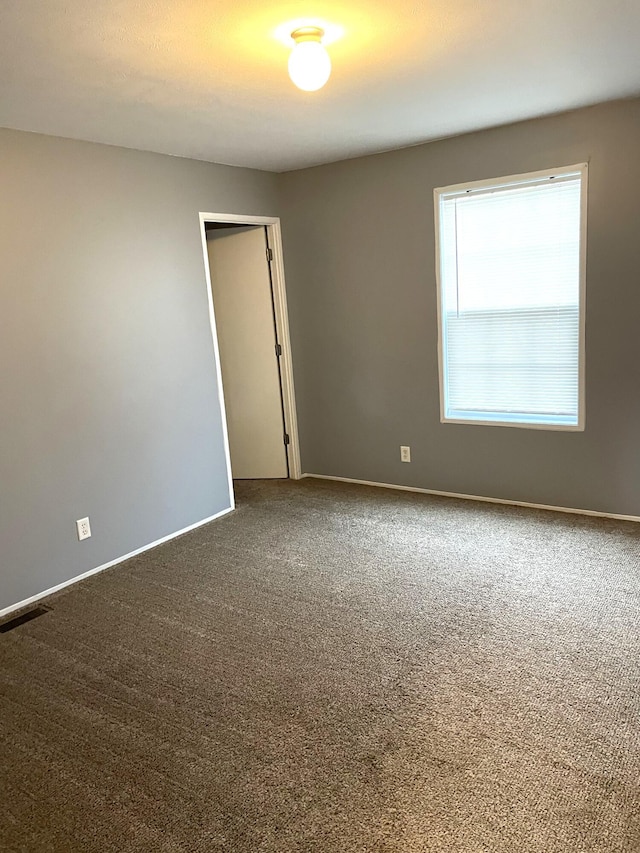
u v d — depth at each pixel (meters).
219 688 2.40
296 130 3.42
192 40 2.14
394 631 2.71
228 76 2.51
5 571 3.13
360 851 1.65
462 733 2.07
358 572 3.30
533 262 3.77
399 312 4.33
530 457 4.01
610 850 1.61
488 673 2.37
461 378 4.21
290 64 2.15
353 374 4.66
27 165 3.10
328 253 4.55
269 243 4.71
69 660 2.67
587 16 2.12
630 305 3.48
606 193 3.43
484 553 3.42
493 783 1.85
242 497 4.71
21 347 3.12
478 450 4.21
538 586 3.01
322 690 2.34
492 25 2.17
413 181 4.06
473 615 2.79
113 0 1.81
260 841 1.71
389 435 4.61
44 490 3.27
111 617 3.01
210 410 4.23
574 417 3.82
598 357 3.63
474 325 4.07
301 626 2.80
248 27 2.07
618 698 2.18
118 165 3.53
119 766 2.03
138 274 3.68
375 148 4.02
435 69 2.58
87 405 3.45
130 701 2.36
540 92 3.01
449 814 1.75
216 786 1.91
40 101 2.66
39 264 3.17
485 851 1.62
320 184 4.47
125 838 1.75
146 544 3.85
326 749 2.04
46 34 2.02
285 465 5.09
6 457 3.09
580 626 2.64
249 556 3.62
